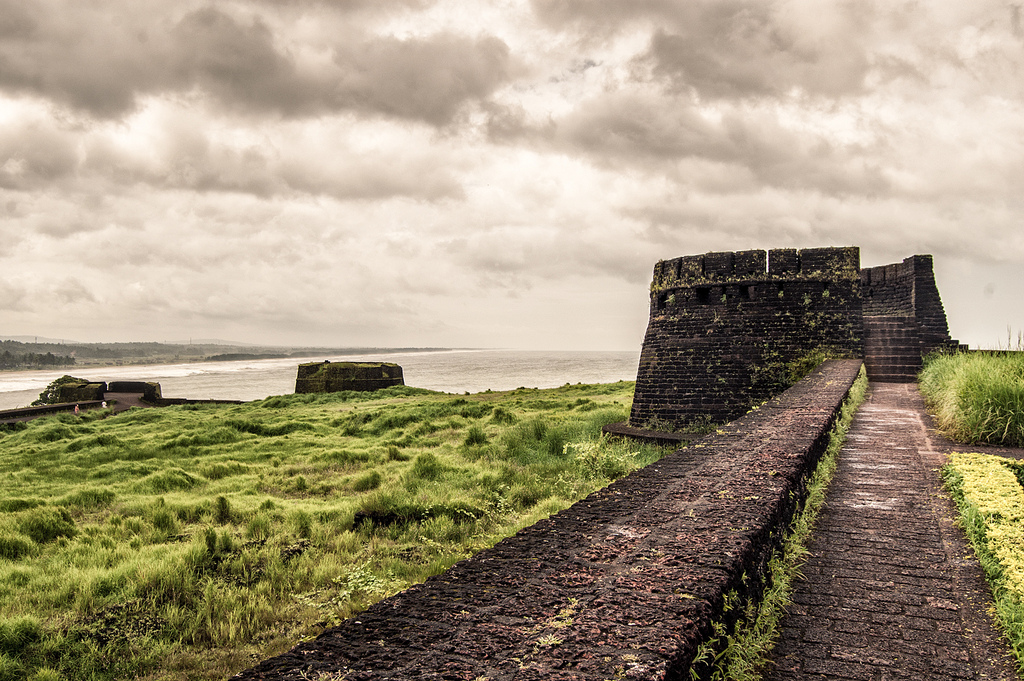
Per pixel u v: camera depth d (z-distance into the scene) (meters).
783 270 19.84
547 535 4.12
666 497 4.91
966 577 5.05
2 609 7.67
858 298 19.48
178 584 8.52
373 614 2.96
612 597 3.03
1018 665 3.76
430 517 12.12
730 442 7.25
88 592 8.10
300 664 2.50
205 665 6.66
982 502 6.37
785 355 19.64
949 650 3.97
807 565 5.36
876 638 4.14
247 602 8.16
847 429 11.41
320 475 17.16
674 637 2.59
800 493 6.08
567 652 2.47
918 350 21.48
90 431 29.27
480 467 16.97
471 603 3.04
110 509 13.17
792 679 3.67
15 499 13.05
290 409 39.81
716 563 3.47
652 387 21.64
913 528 6.22
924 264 25.17
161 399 58.31
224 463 18.11
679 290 21.34
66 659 6.65
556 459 17.61
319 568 9.34
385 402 40.94
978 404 10.31
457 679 2.29
